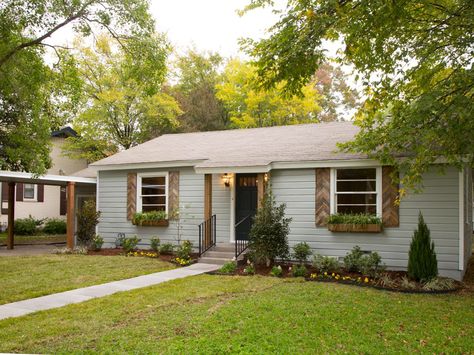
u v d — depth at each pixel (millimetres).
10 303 7730
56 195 25656
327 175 11797
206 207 13508
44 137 12086
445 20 8008
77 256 13555
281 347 5293
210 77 34469
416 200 10734
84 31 10766
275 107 26281
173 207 14383
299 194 12188
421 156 8086
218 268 11445
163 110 26406
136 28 11070
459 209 10273
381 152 8867
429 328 6211
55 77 11648
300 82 7891
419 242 9609
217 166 12555
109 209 15750
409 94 8820
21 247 17656
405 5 7125
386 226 11039
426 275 9438
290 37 7281
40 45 10930
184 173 14312
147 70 11617
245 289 8688
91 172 17547
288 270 10945
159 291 8477
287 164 12141
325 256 10953
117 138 26797
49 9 10070
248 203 13570
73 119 24531
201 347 5238
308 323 6281
